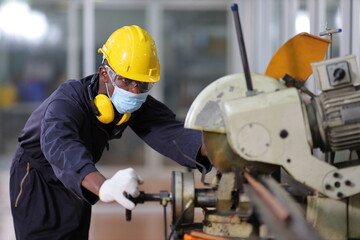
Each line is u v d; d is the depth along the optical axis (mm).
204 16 9852
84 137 2830
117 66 2734
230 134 1968
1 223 6059
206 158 2816
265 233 1930
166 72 9953
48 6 9805
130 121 2996
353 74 2014
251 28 9031
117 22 9727
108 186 2125
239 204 2057
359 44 3600
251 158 1963
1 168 10016
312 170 1977
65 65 9898
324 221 2059
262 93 1999
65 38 9852
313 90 4438
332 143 2010
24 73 9922
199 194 2160
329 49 2410
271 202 1635
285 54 2279
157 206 7281
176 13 9828
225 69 9961
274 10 7453
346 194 1994
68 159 2336
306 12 5633
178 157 2887
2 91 9945
